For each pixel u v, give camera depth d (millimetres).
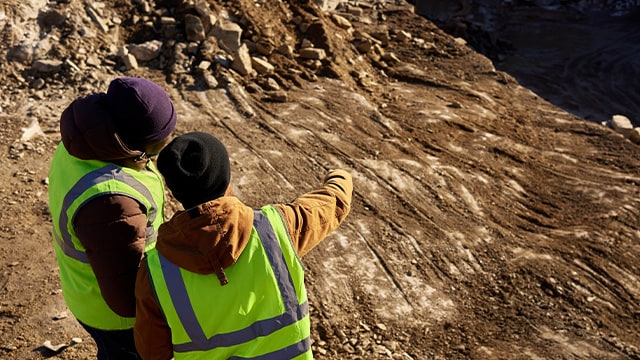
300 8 10164
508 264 5883
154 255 1985
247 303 1988
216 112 7715
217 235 1912
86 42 8234
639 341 5082
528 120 9180
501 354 4691
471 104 9375
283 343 2057
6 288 4625
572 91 17062
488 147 8164
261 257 1999
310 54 9320
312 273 5336
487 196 7047
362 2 12383
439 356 4629
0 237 5191
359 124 8039
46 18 8320
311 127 7754
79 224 2156
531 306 5371
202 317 1970
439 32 11672
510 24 22234
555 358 4707
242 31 9172
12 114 7051
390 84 9805
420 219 6375
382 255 5719
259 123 7652
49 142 6656
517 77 17750
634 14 22984
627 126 9781
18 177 6012
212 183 1979
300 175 6750
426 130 8359
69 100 7477
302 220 2121
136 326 2066
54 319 4367
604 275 5895
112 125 2189
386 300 5195
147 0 9078
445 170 7367
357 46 10305
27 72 7750
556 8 23531
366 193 6641
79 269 2375
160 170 1983
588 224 6773
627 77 18016
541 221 6734
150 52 8414
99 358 2678
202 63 8336
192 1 8977
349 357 4480
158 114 2273
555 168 7926
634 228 6758
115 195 2160
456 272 5684
